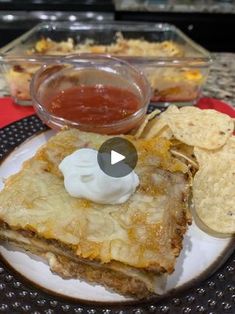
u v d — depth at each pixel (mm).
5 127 221
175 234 147
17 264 154
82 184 151
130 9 478
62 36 336
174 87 273
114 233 144
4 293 143
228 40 507
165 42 337
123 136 189
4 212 151
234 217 175
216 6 489
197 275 152
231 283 148
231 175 189
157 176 164
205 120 214
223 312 139
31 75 261
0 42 456
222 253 162
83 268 149
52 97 239
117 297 145
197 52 307
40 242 152
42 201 152
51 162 170
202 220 173
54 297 143
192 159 198
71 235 143
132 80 250
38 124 227
